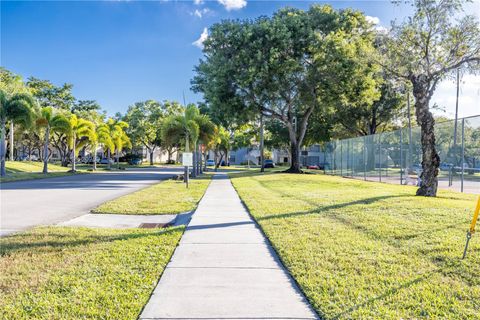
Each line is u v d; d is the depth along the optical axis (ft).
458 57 44.42
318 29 99.50
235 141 227.81
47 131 110.83
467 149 56.13
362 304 12.70
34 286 14.51
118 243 21.35
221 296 13.55
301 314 12.12
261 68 88.22
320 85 96.63
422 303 12.73
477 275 15.31
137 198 45.78
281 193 49.34
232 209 35.63
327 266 16.71
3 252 19.61
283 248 19.76
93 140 131.95
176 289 14.21
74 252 19.45
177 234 23.80
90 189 62.18
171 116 89.15
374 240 21.38
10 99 89.97
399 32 45.14
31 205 41.27
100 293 13.62
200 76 122.31
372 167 81.46
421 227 24.18
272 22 95.14
